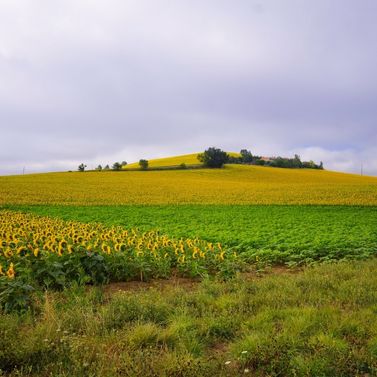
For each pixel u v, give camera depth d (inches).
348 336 229.5
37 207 1546.5
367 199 1825.8
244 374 189.0
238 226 1030.4
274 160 5374.0
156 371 183.5
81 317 250.4
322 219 1208.8
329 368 187.5
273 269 513.3
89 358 194.4
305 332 230.7
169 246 520.4
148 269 407.8
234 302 292.7
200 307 288.0
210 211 1455.5
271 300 299.7
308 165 5462.6
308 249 629.6
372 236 818.8
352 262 505.0
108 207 1577.3
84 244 427.5
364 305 288.2
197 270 433.4
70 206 1598.2
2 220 962.1
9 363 191.5
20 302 272.7
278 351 203.0
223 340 236.2
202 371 185.2
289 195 1990.7
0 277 318.0
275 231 907.4
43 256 385.4
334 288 344.8
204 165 4060.0
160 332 231.5
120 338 225.1
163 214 1358.3
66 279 360.5
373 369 189.3
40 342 205.5
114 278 403.5
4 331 213.9
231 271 438.3
